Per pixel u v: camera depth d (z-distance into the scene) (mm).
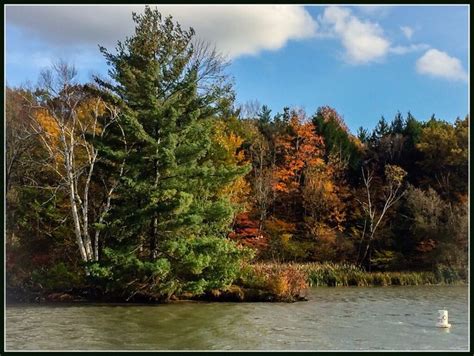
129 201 26625
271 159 55219
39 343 16594
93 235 33625
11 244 33656
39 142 36625
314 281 39156
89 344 16469
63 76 45250
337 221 51938
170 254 26078
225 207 27188
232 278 26844
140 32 28266
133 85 27594
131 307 24641
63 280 27438
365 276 39812
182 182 26766
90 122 33625
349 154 57156
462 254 42375
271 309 24500
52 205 34500
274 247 46438
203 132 28078
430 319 21984
